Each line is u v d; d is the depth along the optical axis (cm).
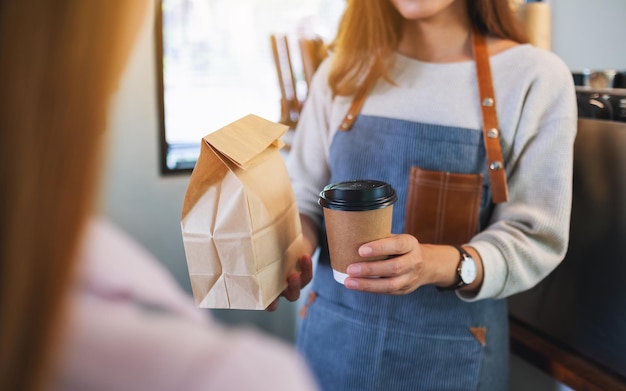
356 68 134
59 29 28
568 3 192
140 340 37
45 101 28
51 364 29
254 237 90
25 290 28
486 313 122
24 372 28
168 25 232
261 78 249
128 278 42
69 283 29
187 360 38
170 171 235
